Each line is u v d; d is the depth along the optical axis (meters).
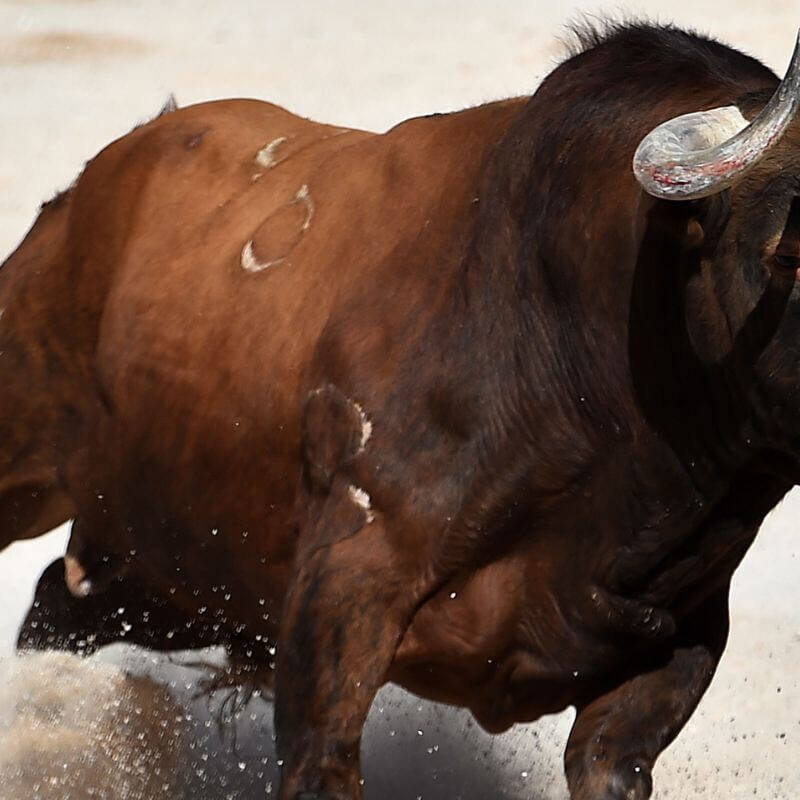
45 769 23.97
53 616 25.59
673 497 17.97
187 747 24.84
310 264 20.16
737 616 30.50
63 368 23.20
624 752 19.17
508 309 18.30
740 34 67.75
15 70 68.88
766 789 24.56
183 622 24.34
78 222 23.11
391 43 73.44
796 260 16.31
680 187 15.78
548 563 18.53
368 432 18.55
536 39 73.19
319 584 18.50
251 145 22.45
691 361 17.30
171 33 75.31
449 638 18.80
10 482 24.05
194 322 21.05
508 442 18.17
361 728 18.45
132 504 22.39
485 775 24.05
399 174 19.91
